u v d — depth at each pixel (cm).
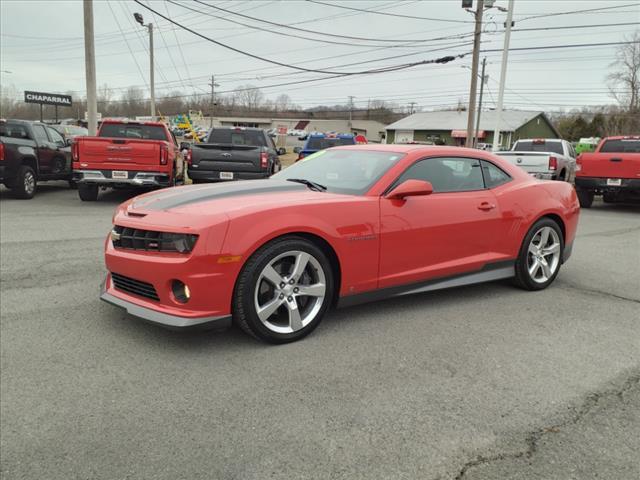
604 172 1190
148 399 278
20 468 220
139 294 347
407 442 244
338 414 267
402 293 414
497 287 520
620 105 6419
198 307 322
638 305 469
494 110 6372
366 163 435
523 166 1328
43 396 279
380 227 387
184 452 233
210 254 317
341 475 219
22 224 813
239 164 1098
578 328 404
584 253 712
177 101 8675
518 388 301
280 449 236
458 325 404
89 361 322
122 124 1149
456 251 439
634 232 915
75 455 230
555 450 241
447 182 444
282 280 348
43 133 1245
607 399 290
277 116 10519
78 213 944
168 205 354
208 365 320
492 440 248
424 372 319
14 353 332
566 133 7094
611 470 227
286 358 333
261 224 332
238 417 262
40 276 512
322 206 360
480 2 2309
